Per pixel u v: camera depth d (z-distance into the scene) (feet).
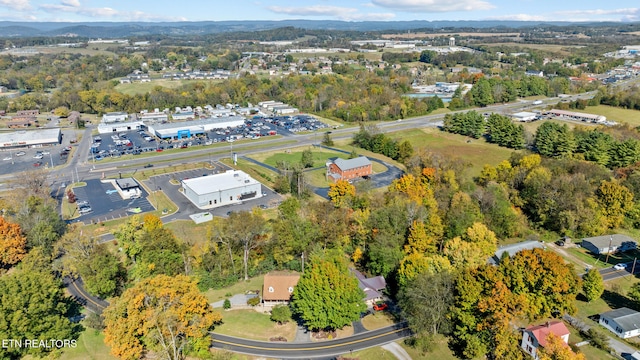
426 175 513.04
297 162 636.89
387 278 339.36
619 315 290.76
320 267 279.08
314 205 433.48
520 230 431.84
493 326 248.93
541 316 286.87
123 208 484.33
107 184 560.20
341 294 269.64
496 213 422.82
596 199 453.17
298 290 280.72
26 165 635.25
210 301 317.01
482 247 351.67
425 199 433.89
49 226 376.68
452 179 509.76
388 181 583.58
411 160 599.57
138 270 323.78
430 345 263.70
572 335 279.90
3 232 352.49
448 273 288.30
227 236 353.72
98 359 250.78
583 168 529.86
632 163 605.31
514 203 476.95
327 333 280.10
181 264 332.80
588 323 296.10
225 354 256.52
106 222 447.01
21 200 449.48
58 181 571.28
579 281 288.51
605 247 400.06
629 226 451.53
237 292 329.72
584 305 319.27
